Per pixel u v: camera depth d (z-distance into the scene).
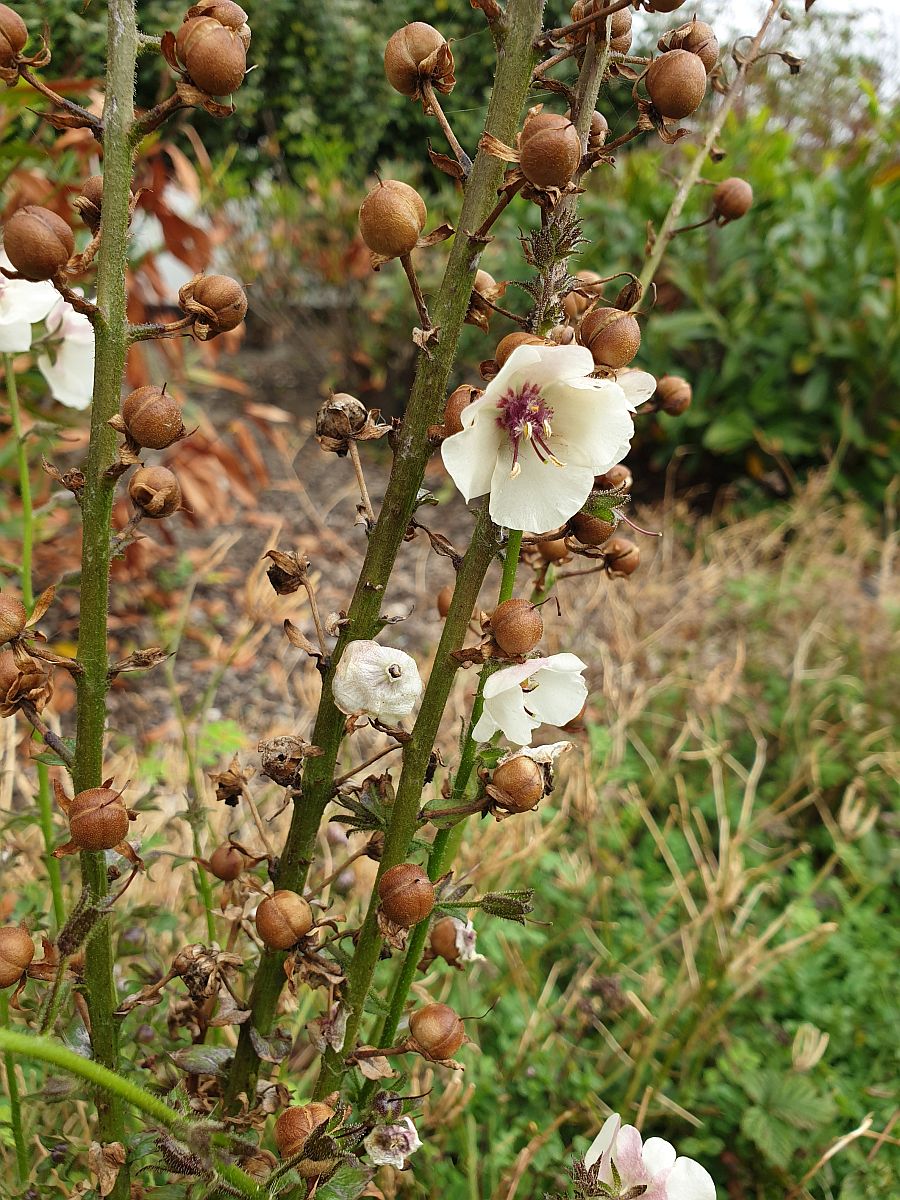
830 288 0.74
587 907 0.36
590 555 0.17
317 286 0.96
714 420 0.75
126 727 0.47
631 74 0.15
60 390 0.23
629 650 0.46
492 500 0.14
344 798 0.15
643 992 0.32
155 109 0.12
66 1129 0.24
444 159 0.14
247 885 0.15
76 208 0.14
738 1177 0.29
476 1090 0.28
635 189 0.77
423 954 0.19
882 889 0.40
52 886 0.20
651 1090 0.27
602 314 0.14
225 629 0.55
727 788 0.45
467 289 0.14
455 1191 0.26
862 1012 0.34
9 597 0.13
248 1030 0.17
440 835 0.17
